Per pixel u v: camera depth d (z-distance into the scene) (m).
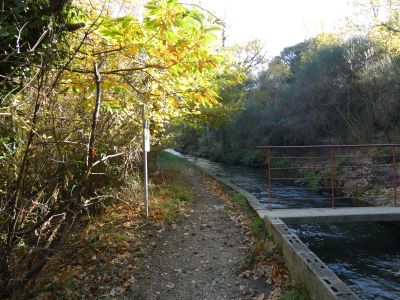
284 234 5.14
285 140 21.77
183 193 9.54
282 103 22.27
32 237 3.66
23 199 3.31
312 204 10.20
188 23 2.85
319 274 3.58
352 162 14.05
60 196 3.87
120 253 5.31
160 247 5.67
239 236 6.20
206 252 5.45
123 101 5.33
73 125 4.33
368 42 17.42
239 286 4.32
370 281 5.17
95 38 3.70
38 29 2.86
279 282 4.32
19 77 2.83
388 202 8.84
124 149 7.27
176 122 11.58
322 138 19.42
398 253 6.25
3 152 3.17
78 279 4.47
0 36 2.48
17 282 3.42
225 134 28.27
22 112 3.15
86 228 6.01
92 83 3.22
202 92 3.90
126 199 7.71
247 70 22.59
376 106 15.13
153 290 4.27
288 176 17.02
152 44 3.12
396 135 14.99
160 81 3.93
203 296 4.11
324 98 18.52
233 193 10.08
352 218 6.57
